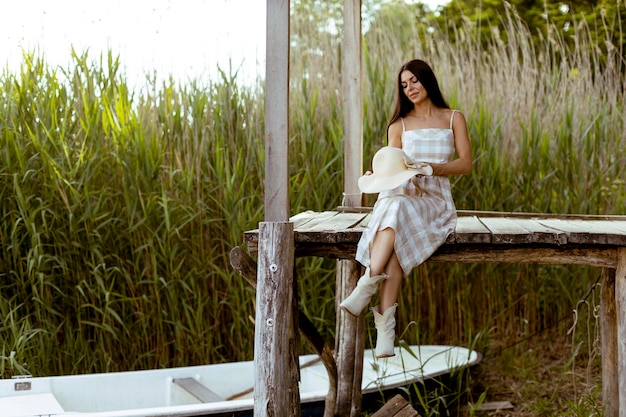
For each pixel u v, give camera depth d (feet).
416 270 20.36
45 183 18.03
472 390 18.97
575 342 20.79
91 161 18.04
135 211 18.49
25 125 18.81
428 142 12.67
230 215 18.80
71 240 18.15
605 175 21.81
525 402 18.10
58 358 17.93
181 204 19.15
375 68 21.36
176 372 16.56
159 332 18.76
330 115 20.70
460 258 11.62
